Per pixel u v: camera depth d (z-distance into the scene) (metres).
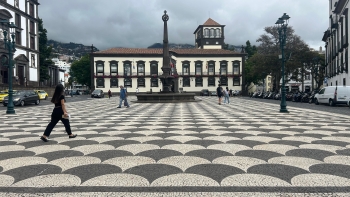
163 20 28.81
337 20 35.84
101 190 3.46
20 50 44.50
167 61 29.09
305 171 4.14
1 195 3.32
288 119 11.15
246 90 69.12
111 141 6.46
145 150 5.51
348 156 4.98
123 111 16.16
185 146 5.86
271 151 5.37
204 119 11.25
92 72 63.88
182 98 28.44
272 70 45.03
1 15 39.28
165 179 3.84
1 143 6.34
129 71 64.75
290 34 42.88
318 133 7.47
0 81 37.12
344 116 12.41
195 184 3.65
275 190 3.44
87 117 12.41
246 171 4.16
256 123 9.79
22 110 17.56
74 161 4.75
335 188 3.49
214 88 67.31
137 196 3.27
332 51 39.41
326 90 22.66
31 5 49.00
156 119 11.35
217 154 5.16
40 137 7.02
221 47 75.38
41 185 3.64
